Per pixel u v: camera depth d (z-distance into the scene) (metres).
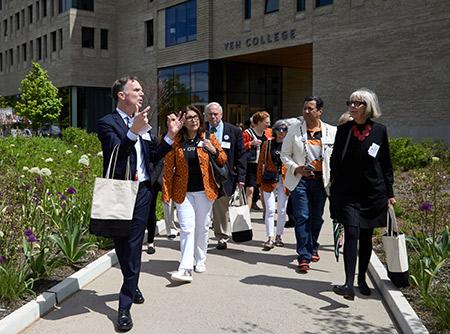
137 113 4.66
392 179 5.42
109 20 41.06
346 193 5.37
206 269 6.66
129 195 4.52
